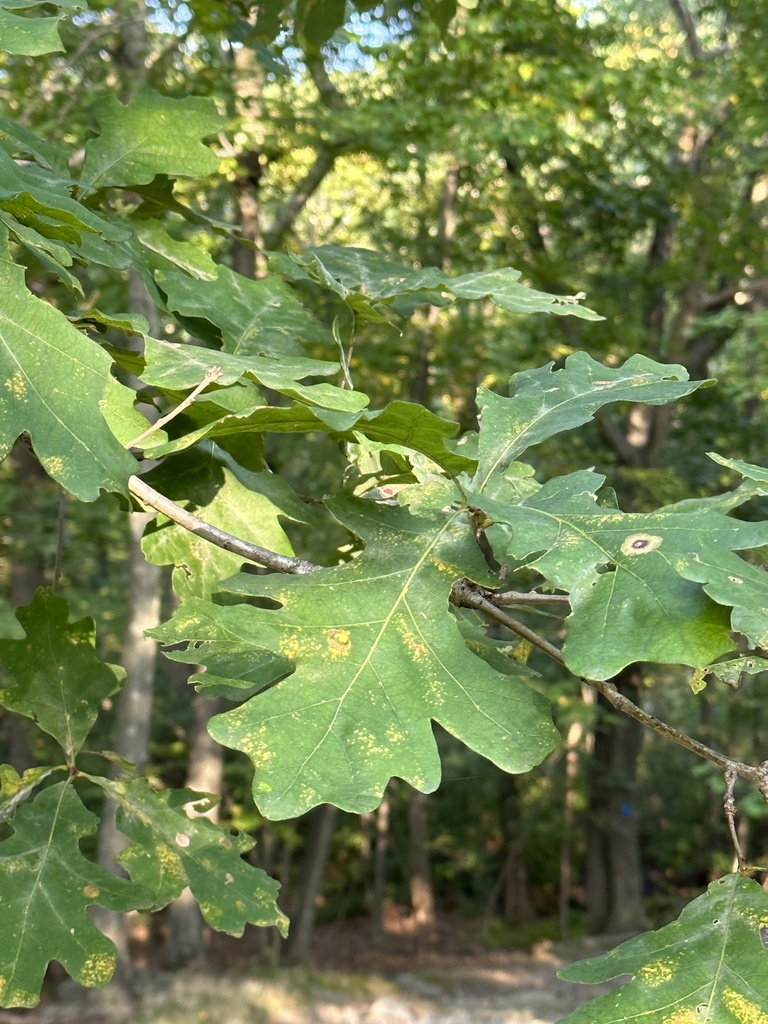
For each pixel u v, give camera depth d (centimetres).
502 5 1043
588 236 1570
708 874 2219
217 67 924
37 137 217
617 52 1489
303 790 117
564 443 1533
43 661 190
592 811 1948
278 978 1507
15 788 183
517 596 140
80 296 162
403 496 154
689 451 1720
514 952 1936
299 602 136
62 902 171
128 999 1228
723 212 1468
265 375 149
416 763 121
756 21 1289
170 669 1797
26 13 363
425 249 1452
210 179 980
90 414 140
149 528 192
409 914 2230
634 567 124
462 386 1483
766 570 124
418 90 1063
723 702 1748
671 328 1533
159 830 187
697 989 117
